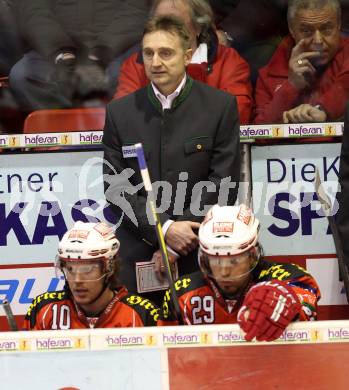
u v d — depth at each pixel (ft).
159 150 44.09
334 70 51.29
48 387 31.42
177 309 38.86
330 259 46.19
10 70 59.06
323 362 30.99
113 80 58.18
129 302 41.04
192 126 43.91
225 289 38.50
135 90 49.78
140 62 52.08
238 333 31.12
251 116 51.96
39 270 47.11
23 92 58.75
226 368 31.17
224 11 56.54
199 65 50.29
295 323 31.01
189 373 31.24
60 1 59.36
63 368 31.35
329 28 51.03
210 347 31.19
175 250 43.04
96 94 58.39
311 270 46.26
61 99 58.44
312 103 51.39
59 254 39.70
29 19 58.80
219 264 37.29
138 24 59.21
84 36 58.80
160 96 43.98
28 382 31.42
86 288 39.45
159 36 43.29
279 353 31.12
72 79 58.39
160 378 31.27
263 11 55.83
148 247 44.50
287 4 55.57
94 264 39.22
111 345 31.27
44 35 58.44
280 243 46.26
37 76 58.49
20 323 47.32
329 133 45.32
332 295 46.32
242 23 56.34
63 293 41.70
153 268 44.50
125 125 44.50
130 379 31.32
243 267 37.55
